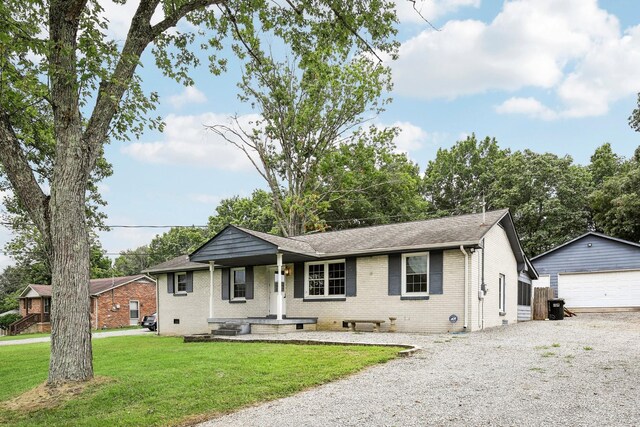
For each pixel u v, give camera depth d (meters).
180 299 23.28
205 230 50.97
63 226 7.98
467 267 14.96
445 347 11.16
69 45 8.03
